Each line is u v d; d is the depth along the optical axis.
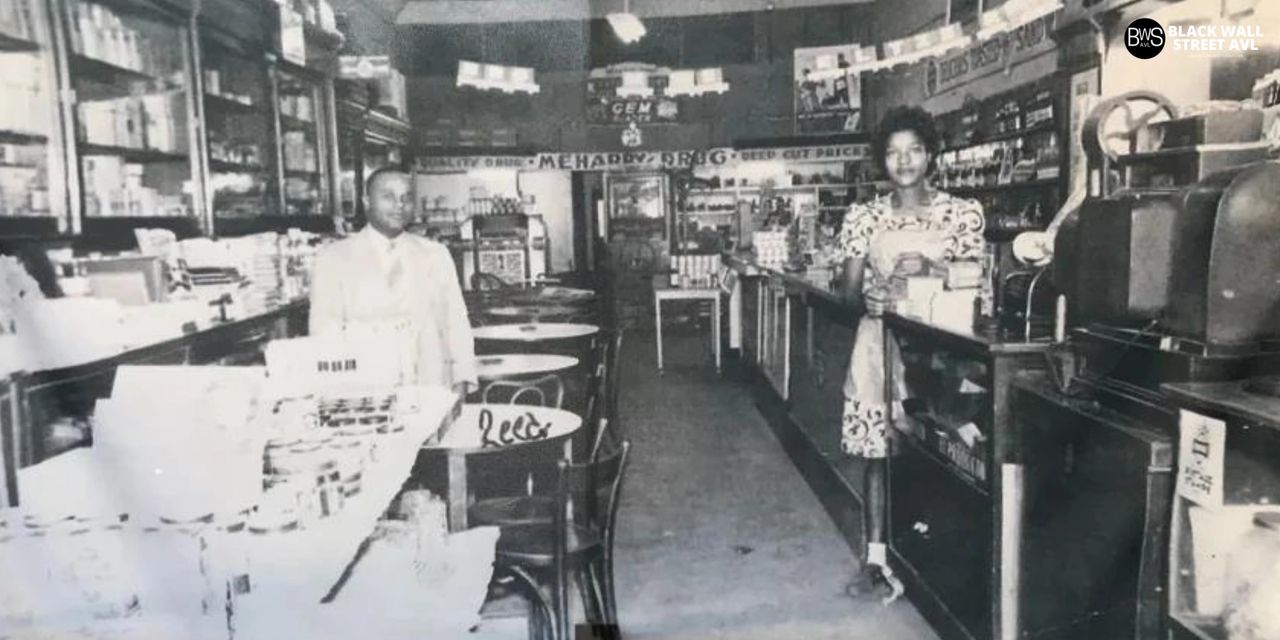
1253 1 3.31
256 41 5.32
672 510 4.71
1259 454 2.11
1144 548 2.23
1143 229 2.40
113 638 3.09
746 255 7.02
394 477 3.32
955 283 3.54
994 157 5.46
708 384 6.97
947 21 5.65
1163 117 3.71
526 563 2.96
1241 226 2.19
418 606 3.14
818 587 3.85
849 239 4.37
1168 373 2.35
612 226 7.06
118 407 3.63
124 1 4.21
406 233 4.45
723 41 6.67
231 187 5.18
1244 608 2.10
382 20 6.30
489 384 4.41
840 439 4.54
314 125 6.18
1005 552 2.88
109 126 4.16
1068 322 2.93
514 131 6.86
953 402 3.57
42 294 3.66
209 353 4.16
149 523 3.39
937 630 3.40
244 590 3.20
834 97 6.58
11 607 3.37
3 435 3.44
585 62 6.77
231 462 3.43
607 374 4.92
